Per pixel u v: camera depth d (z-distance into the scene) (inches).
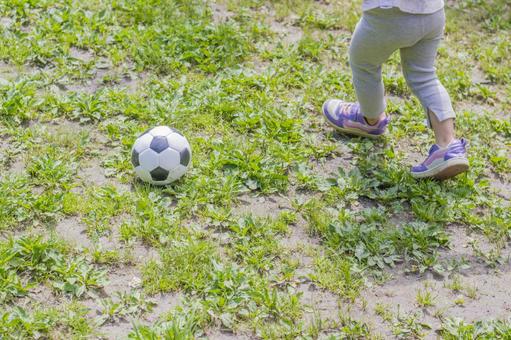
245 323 112.7
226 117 146.3
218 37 164.1
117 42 162.2
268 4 179.3
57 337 109.7
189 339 109.2
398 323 114.0
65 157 134.7
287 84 155.9
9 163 133.3
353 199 131.8
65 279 116.0
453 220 129.5
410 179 134.8
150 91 150.6
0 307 112.6
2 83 147.9
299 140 142.5
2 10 166.4
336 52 166.1
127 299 114.3
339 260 120.9
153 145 129.0
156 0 172.7
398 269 121.6
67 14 165.9
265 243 122.4
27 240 119.0
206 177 132.1
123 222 124.4
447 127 132.3
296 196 132.2
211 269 118.2
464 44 173.8
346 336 112.3
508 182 138.6
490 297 118.8
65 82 151.4
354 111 142.6
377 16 126.9
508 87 160.7
